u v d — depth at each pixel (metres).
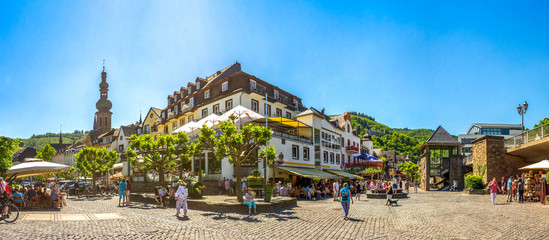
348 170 56.34
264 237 10.91
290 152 39.31
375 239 10.65
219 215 16.27
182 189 16.05
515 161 33.47
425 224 13.52
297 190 29.41
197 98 51.59
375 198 29.31
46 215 15.28
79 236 10.39
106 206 20.89
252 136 20.17
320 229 12.47
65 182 44.09
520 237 10.63
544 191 20.47
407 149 174.00
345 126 60.47
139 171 38.69
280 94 51.25
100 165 36.31
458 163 46.72
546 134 26.89
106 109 118.00
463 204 21.64
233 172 33.41
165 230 11.81
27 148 139.62
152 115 68.38
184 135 27.48
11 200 17.12
